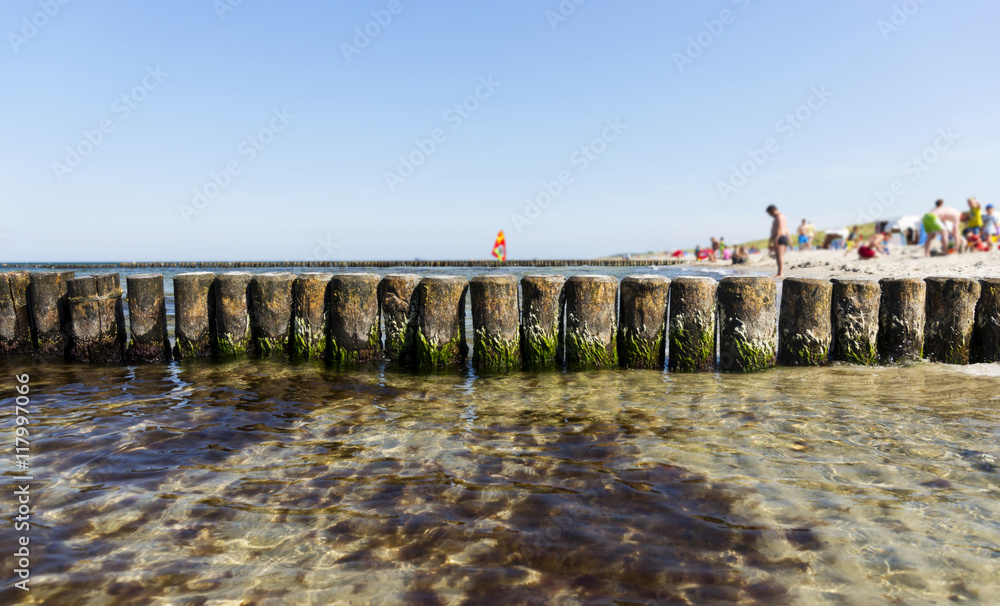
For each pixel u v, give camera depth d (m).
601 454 4.39
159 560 2.92
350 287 7.47
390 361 7.63
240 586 2.69
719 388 6.38
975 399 5.72
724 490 3.70
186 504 3.56
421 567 2.84
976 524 3.21
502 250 40.94
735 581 2.69
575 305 7.29
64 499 3.64
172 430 5.04
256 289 7.74
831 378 6.69
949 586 2.64
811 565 2.82
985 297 7.15
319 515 3.41
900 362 7.27
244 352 7.86
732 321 7.14
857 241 28.20
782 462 4.16
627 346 7.33
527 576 2.75
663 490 3.71
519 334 7.50
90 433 4.95
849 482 3.80
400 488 3.79
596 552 2.96
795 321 7.31
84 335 7.64
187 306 7.75
